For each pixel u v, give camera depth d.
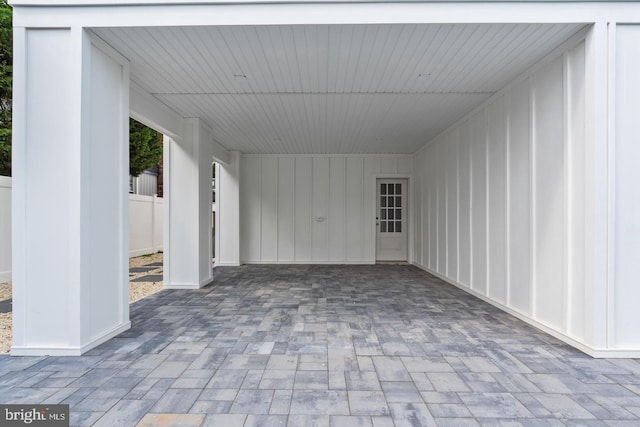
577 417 1.95
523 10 2.76
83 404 2.07
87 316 2.89
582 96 2.92
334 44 3.13
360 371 2.52
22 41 2.83
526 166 3.70
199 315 3.93
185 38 3.04
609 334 2.77
